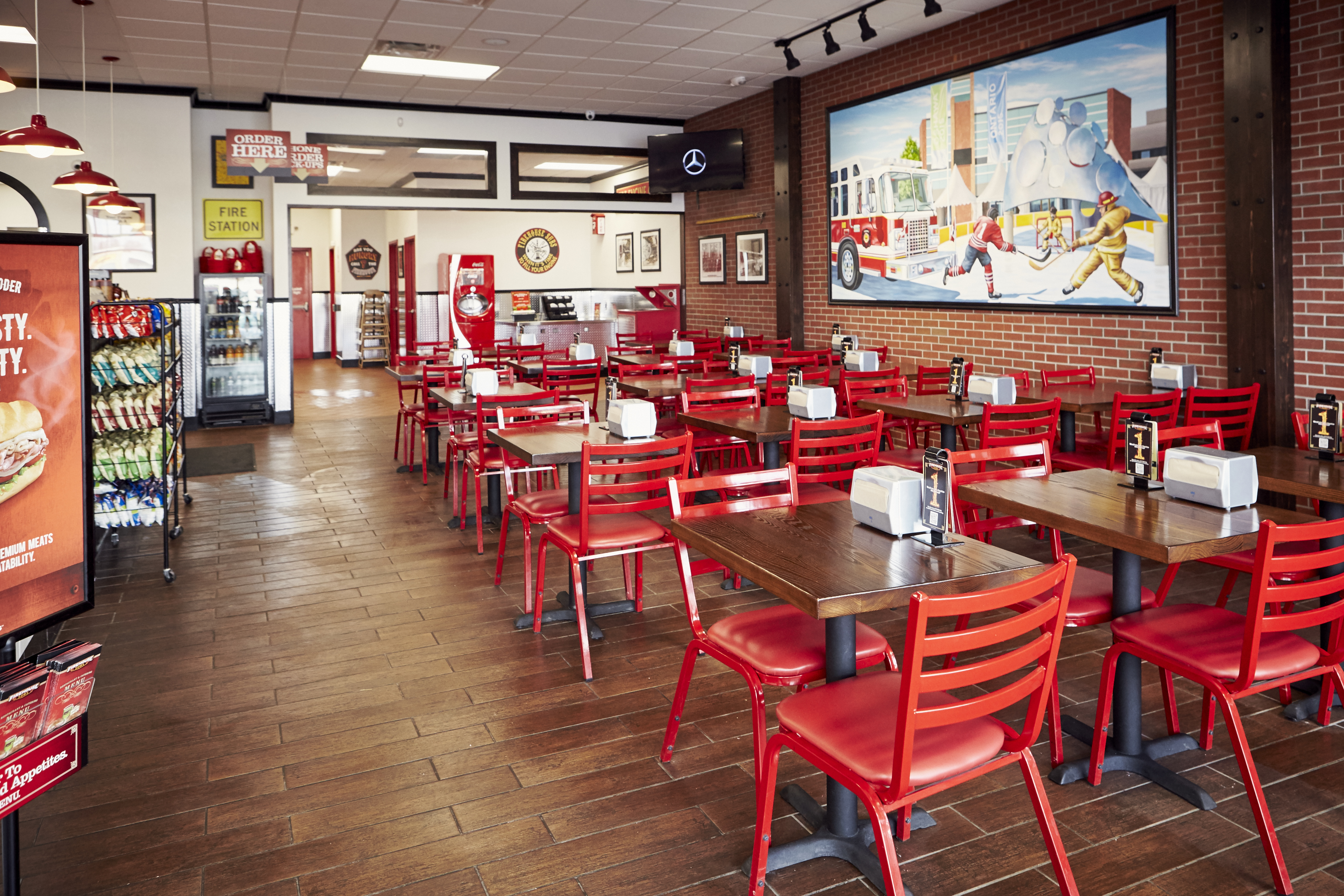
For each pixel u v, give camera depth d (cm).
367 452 858
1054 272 673
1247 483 278
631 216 1488
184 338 983
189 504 657
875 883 233
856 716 213
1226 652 245
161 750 306
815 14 716
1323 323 504
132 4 670
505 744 308
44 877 238
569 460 383
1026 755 206
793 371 519
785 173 947
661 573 493
